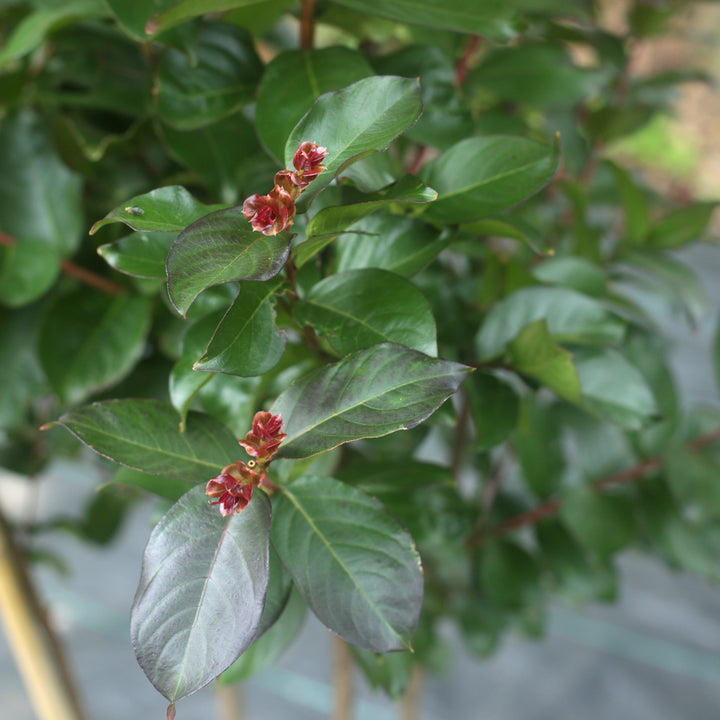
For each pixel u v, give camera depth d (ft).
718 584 2.97
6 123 2.53
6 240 2.51
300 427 1.87
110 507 3.46
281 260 1.77
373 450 2.67
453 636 5.85
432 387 1.84
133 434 1.93
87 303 2.49
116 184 2.54
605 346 2.37
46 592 6.61
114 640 6.29
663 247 2.96
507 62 2.58
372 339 1.92
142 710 5.74
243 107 2.35
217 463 1.94
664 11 3.26
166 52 2.21
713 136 16.35
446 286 2.40
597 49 3.04
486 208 2.06
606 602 3.08
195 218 1.86
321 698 5.95
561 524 3.10
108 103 2.47
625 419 2.32
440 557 3.10
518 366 2.27
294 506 1.91
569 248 3.20
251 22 2.39
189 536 1.83
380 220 2.08
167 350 2.50
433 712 5.82
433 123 2.27
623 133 3.42
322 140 1.88
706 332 8.81
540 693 6.00
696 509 2.84
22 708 5.82
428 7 2.12
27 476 3.05
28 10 2.64
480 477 3.39
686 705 5.90
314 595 1.87
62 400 2.43
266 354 1.83
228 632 1.79
